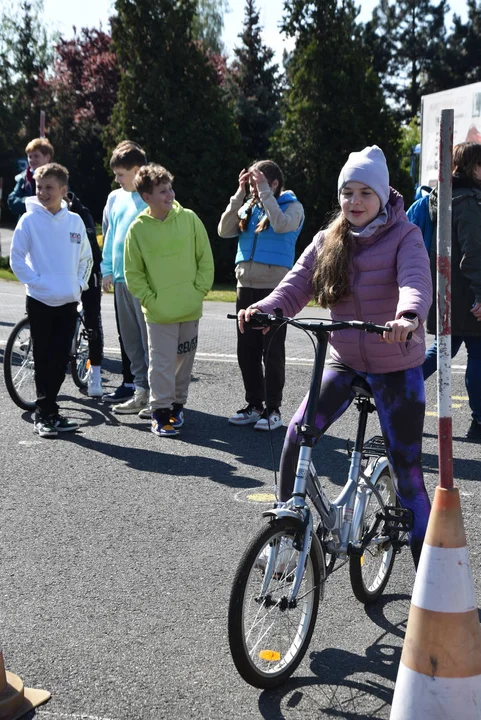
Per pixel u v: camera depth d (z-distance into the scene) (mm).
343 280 3877
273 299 3979
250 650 3475
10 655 3736
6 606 4195
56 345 7043
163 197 6965
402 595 4438
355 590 4180
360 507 3986
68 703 3379
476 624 3104
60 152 47094
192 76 22672
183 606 4223
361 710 3383
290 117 22047
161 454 6719
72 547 4910
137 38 22688
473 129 17922
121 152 7828
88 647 3818
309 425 3611
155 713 3324
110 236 7906
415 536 3955
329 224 4133
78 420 7684
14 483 5980
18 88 49125
